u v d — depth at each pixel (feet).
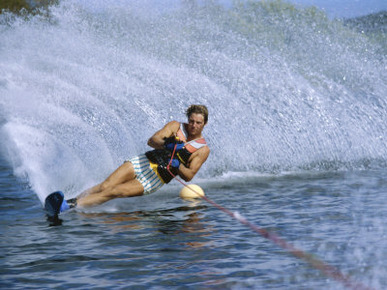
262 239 44.45
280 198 62.69
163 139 58.34
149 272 36.60
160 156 58.08
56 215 53.62
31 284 34.53
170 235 45.98
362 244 42.57
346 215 53.01
